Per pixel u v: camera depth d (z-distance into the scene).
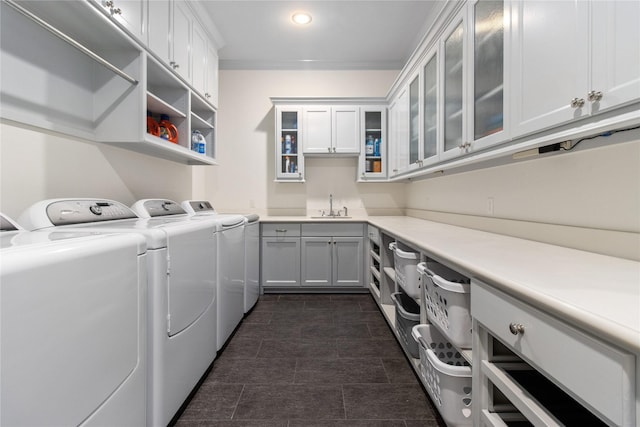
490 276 0.87
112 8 1.43
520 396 0.79
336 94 3.66
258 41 3.15
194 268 1.49
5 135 1.26
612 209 1.09
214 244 1.80
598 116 0.86
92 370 0.82
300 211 3.68
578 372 0.59
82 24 1.45
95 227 1.28
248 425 1.34
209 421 1.36
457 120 1.76
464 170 2.21
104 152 1.81
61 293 0.72
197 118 2.59
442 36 1.92
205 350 1.64
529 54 1.11
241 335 2.24
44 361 0.67
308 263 3.21
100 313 0.85
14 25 1.27
